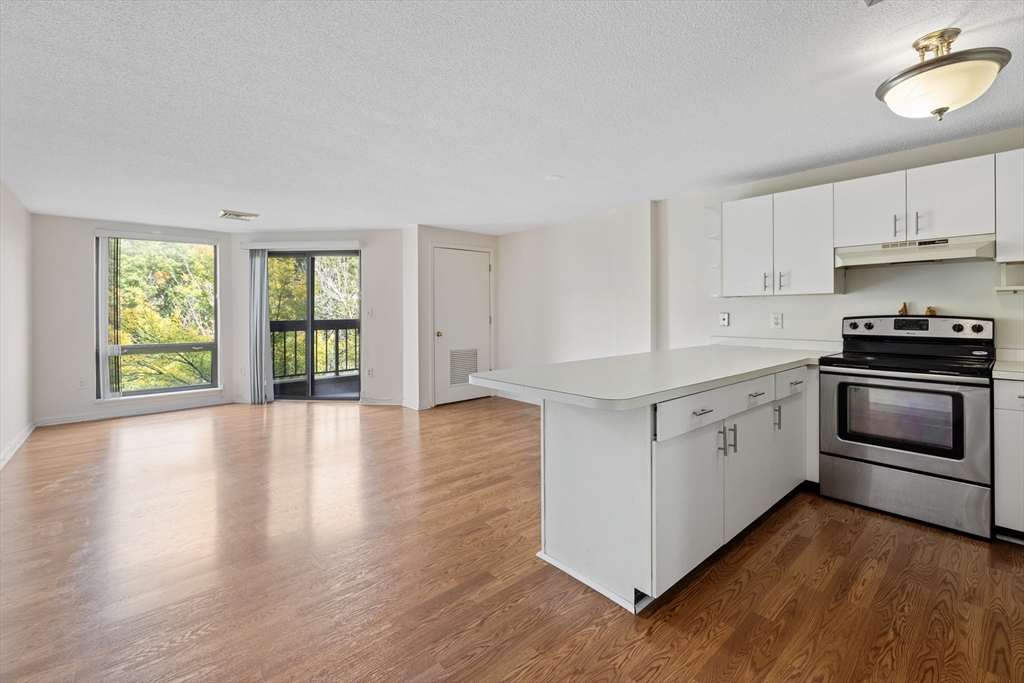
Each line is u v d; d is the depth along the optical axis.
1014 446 2.12
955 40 1.69
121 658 1.46
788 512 2.54
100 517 2.49
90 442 3.96
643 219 4.11
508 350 5.95
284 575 1.94
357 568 2.00
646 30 1.62
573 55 1.78
